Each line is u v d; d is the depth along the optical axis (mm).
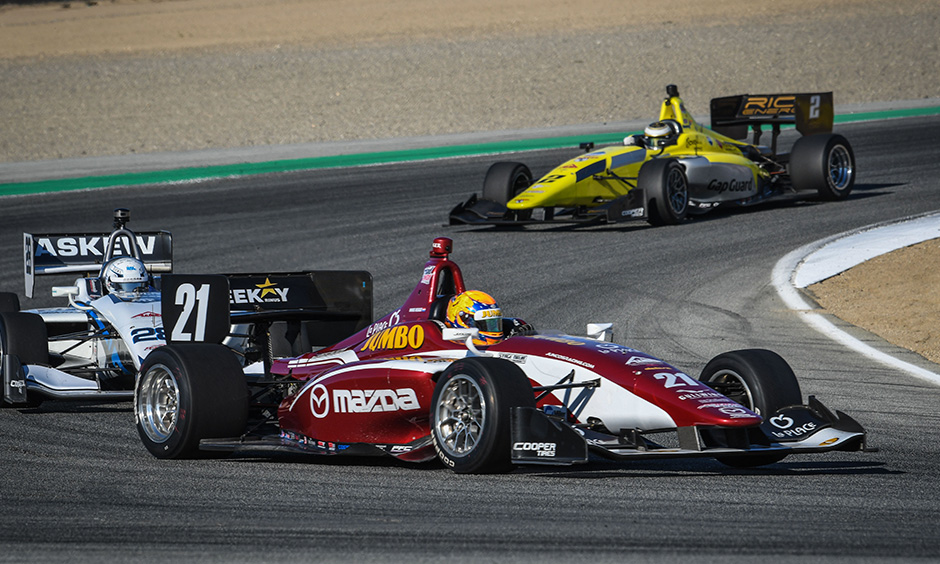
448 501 21422
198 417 25844
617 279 51469
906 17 186125
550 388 23250
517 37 190875
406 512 20641
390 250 61219
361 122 125062
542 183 62031
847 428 23609
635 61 161375
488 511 20594
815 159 67438
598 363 24234
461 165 91688
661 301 47156
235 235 67500
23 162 100812
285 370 29656
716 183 65312
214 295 29422
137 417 27188
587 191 62094
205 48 195500
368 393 25625
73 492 22781
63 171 94500
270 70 167000
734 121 71312
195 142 114500
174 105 140375
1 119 131750
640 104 130875
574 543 18375
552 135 107875
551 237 62812
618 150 64562
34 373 32188
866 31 175875
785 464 25562
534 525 19516
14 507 21469
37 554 18172
